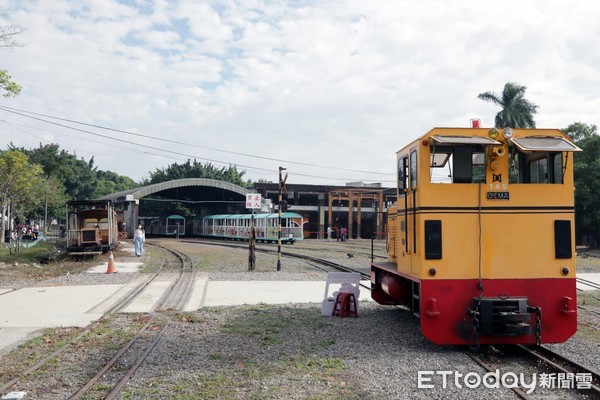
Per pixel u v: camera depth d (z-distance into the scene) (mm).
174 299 14453
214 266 24516
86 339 9461
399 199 10086
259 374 7316
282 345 9000
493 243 8289
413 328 10383
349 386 6805
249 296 15023
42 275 20797
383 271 11688
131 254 32938
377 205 58094
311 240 55500
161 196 67938
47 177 62375
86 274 20922
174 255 32281
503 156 8398
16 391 6609
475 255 8258
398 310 12453
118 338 9586
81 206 31656
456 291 8219
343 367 7672
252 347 8883
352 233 59844
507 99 48000
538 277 8273
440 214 8289
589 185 39406
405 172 9656
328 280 11852
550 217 8359
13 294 15336
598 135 40656
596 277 20672
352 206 59188
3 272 20828
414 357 8195
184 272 21781
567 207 8383
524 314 7867
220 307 12930
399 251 10070
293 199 63094
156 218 69250
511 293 8219
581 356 8273
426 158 8398
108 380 7094
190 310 12641
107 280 18875
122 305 13406
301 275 20469
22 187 39844
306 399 6316
